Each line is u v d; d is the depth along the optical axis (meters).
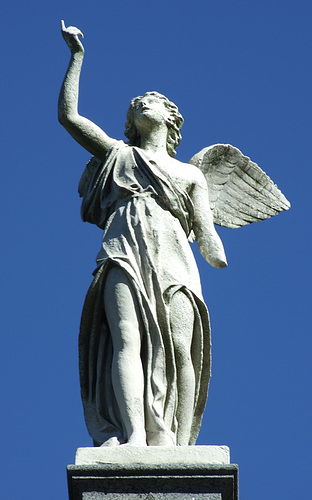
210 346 12.24
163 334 11.96
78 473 10.93
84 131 13.04
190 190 13.02
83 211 13.02
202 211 12.98
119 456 11.12
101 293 12.15
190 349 12.17
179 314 12.09
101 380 12.01
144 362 11.85
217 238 12.91
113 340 11.91
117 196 12.73
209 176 15.14
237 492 11.01
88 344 12.19
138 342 11.84
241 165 15.22
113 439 11.39
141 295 11.96
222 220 15.20
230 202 15.25
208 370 12.21
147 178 12.82
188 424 11.94
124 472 10.96
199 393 12.16
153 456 11.14
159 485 10.97
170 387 11.87
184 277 12.27
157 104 13.47
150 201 12.62
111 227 12.52
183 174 12.98
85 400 12.06
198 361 12.16
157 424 11.62
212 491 10.98
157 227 12.43
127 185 12.73
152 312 11.92
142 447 11.19
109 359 12.05
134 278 12.02
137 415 11.57
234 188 15.29
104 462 11.08
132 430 11.48
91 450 11.14
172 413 11.84
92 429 11.82
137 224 12.41
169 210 12.69
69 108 12.99
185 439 11.90
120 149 13.06
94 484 10.93
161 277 12.19
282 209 15.35
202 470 11.00
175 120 13.47
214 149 14.98
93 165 13.43
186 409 11.95
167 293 12.10
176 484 10.98
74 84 13.08
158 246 12.30
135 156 13.00
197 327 12.21
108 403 11.88
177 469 10.98
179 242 12.47
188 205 12.82
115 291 12.01
